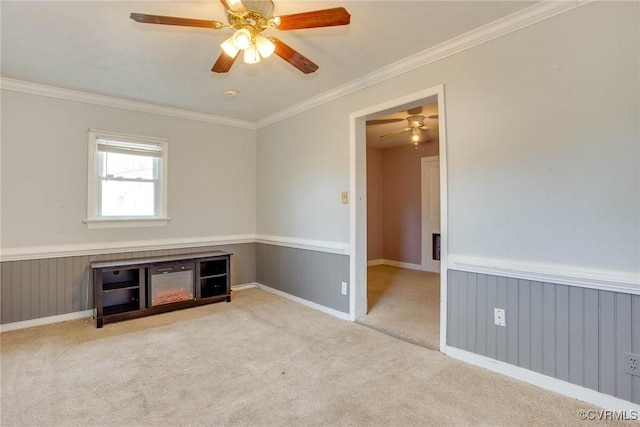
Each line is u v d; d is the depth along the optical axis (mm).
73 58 2791
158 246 4082
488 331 2412
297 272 4145
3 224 3229
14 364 2471
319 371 2371
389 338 2973
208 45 2578
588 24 1967
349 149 3439
